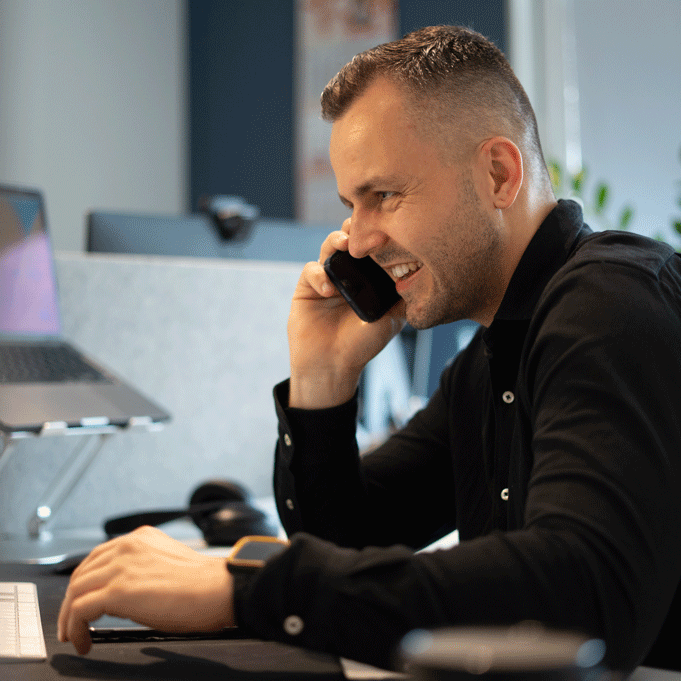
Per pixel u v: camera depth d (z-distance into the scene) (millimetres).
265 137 3838
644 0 3186
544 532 568
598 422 609
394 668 542
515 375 854
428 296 815
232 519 1210
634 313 661
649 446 601
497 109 799
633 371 632
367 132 781
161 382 1556
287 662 625
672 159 3105
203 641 696
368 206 807
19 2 3598
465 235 787
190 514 1239
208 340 1611
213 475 1604
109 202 3797
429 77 774
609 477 581
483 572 547
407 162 771
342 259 985
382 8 3652
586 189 3344
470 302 824
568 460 601
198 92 3980
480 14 3539
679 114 3086
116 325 1515
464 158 779
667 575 583
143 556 645
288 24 3791
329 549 595
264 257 1897
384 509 1055
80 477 1312
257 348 1670
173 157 3971
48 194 3656
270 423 1683
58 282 1461
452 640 319
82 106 3736
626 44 3246
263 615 578
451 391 1040
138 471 1512
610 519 567
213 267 1621
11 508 1356
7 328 1338
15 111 3584
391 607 542
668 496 594
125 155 3836
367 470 1064
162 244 1752
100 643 689
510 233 816
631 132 3229
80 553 1095
